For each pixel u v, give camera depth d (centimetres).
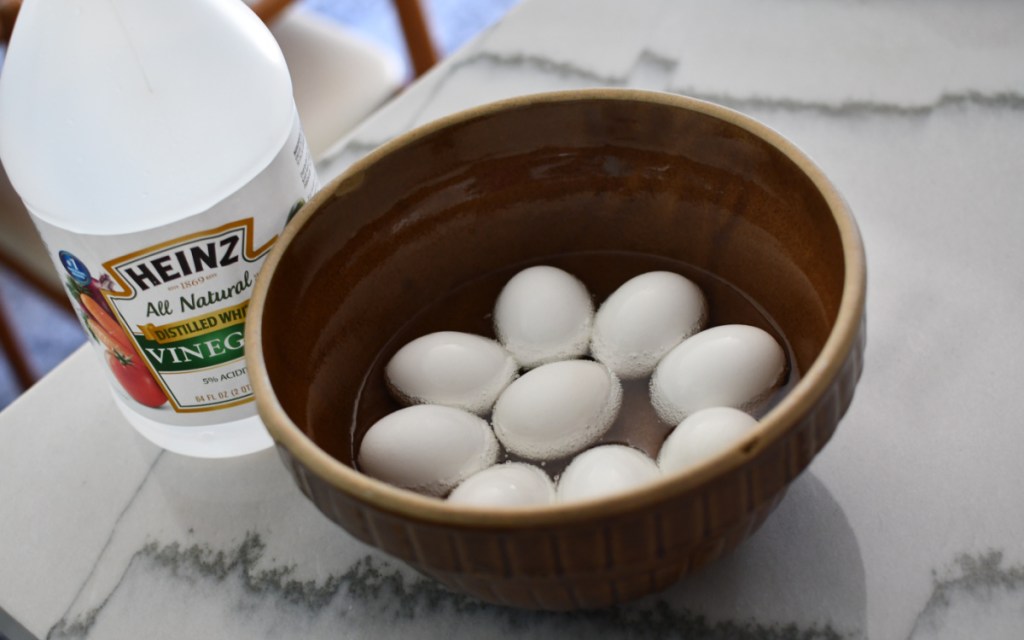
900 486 74
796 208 70
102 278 71
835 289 67
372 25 242
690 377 71
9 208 155
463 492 68
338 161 96
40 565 79
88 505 81
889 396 77
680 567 65
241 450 81
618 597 67
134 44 69
